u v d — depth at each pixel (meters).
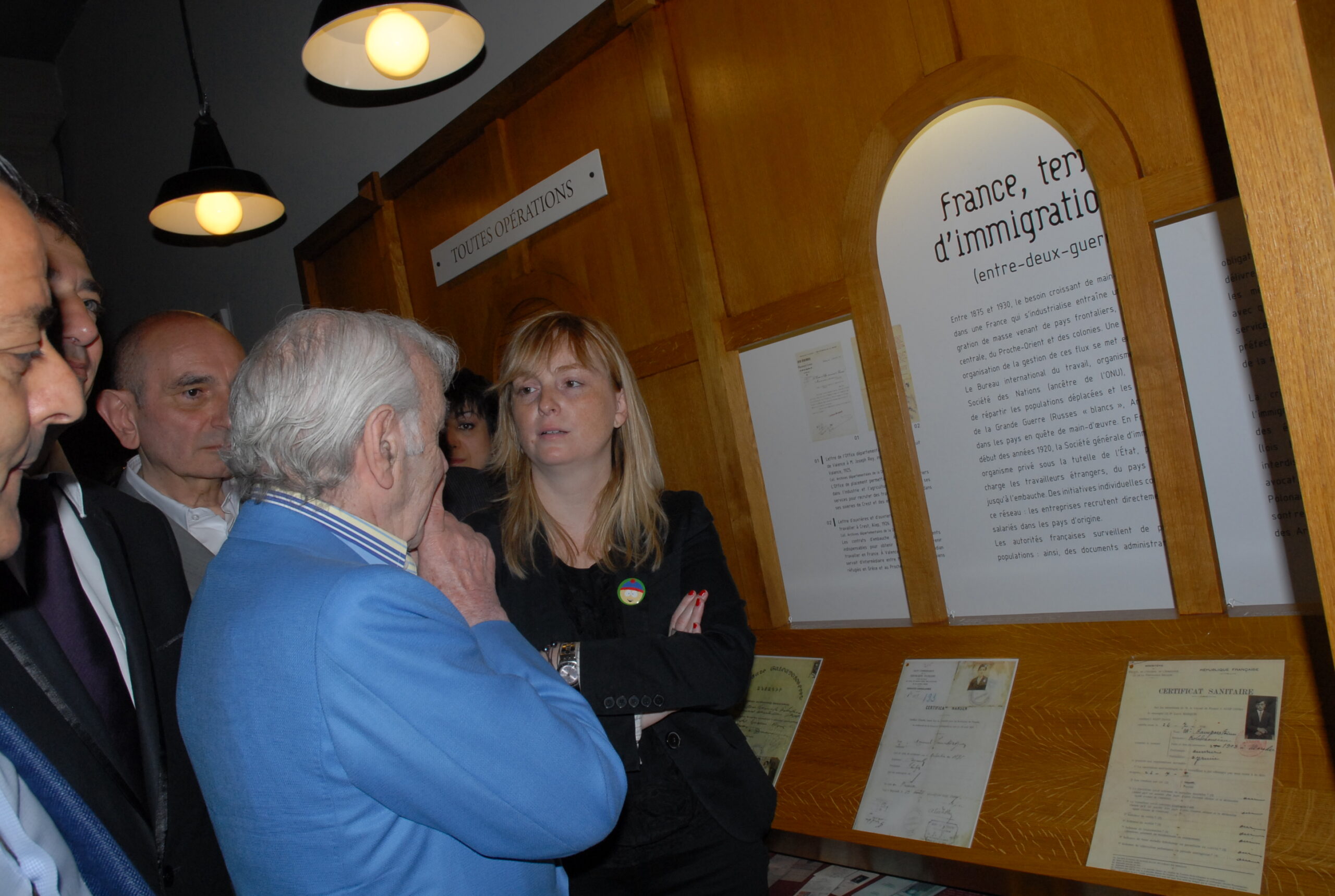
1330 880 1.27
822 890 1.81
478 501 1.87
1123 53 1.52
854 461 2.06
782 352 2.16
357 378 0.97
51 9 5.31
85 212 5.75
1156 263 1.52
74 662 1.16
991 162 1.74
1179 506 1.54
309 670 0.84
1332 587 0.72
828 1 1.94
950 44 1.74
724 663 1.43
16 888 0.75
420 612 0.89
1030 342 1.73
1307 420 0.72
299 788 0.84
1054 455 1.73
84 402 0.80
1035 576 1.79
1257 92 0.72
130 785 1.11
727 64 2.16
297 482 0.97
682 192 2.24
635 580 1.55
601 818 0.94
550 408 1.55
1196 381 1.53
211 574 0.96
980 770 1.70
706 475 2.36
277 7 3.92
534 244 2.78
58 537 1.21
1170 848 1.43
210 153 3.32
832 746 1.96
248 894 0.88
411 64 2.49
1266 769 1.39
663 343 2.38
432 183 3.16
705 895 1.42
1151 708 1.54
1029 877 1.57
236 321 4.48
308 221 3.90
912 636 1.92
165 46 4.74
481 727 0.86
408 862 0.88
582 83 2.54
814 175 2.01
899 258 1.92
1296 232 0.71
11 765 0.84
